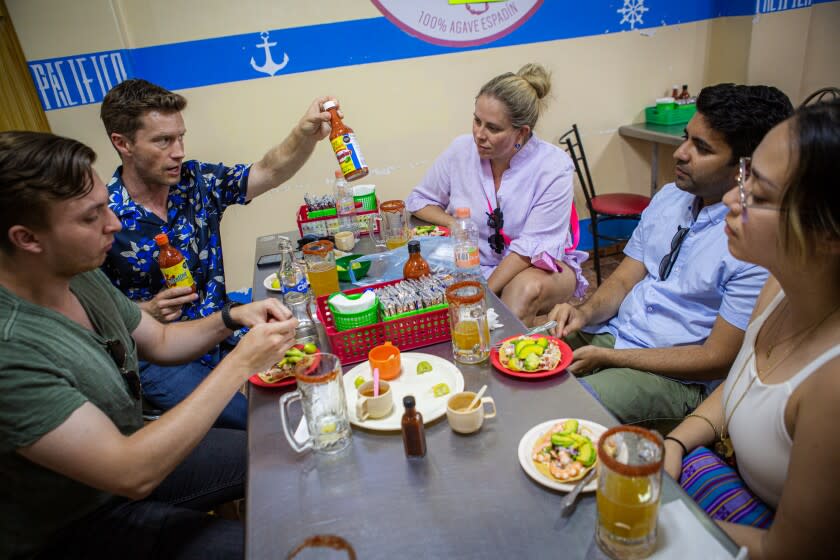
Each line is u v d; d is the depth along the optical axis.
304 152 2.03
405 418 0.92
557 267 2.08
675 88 3.56
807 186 0.78
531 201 2.12
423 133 3.28
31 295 1.04
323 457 0.98
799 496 0.78
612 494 0.71
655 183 3.58
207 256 1.99
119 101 1.65
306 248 1.57
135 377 1.21
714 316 1.55
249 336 1.08
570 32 3.28
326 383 0.97
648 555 0.74
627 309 1.73
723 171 1.45
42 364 0.93
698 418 1.20
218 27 2.83
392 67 3.10
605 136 3.59
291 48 2.94
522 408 1.06
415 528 0.81
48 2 2.56
